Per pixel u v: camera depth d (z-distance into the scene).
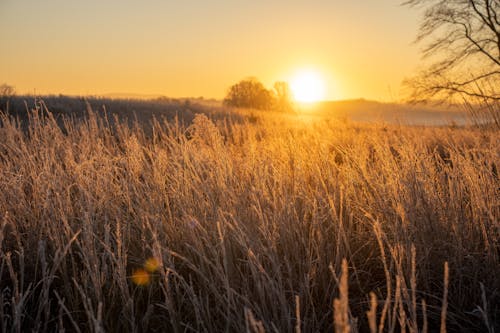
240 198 2.74
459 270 2.18
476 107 4.38
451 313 2.05
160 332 2.09
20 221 2.74
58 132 4.47
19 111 14.15
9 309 2.14
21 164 3.51
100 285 2.06
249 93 57.97
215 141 3.91
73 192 3.31
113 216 2.89
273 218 2.52
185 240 2.47
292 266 2.29
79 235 2.56
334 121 12.39
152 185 3.19
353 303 2.18
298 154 3.62
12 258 2.56
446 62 18.14
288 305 2.01
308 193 3.06
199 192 2.82
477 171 2.92
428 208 2.52
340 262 2.26
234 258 2.39
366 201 3.12
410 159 3.07
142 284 2.33
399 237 2.38
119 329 2.07
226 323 1.94
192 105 28.12
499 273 2.18
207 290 2.12
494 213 2.53
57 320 2.14
